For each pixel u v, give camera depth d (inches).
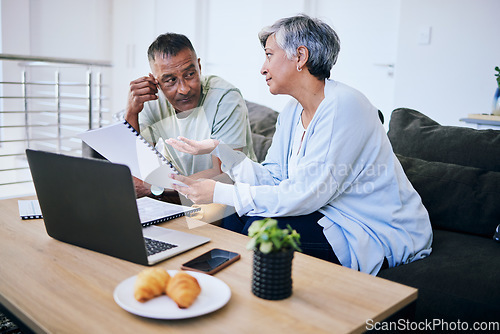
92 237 46.2
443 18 134.5
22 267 42.8
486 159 71.8
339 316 35.6
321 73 61.7
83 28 221.0
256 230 37.8
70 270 42.5
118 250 44.8
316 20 60.6
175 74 66.7
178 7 204.8
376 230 59.5
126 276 41.5
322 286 40.7
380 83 154.8
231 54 193.8
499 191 67.6
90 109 141.5
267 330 33.2
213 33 199.6
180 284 35.7
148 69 213.8
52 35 211.3
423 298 52.9
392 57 151.3
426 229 62.9
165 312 34.3
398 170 64.3
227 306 36.4
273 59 61.8
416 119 81.9
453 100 135.4
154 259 44.4
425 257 60.7
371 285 41.4
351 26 160.1
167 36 66.9
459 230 69.1
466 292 51.5
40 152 45.3
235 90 73.2
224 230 54.7
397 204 61.4
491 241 65.6
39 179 47.1
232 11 191.3
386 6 150.9
